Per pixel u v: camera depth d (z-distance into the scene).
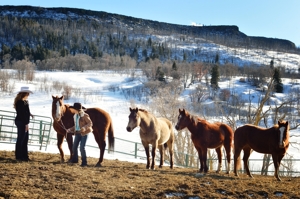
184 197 8.28
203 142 12.16
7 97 50.03
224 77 86.88
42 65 106.81
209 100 46.53
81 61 111.00
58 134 11.77
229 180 10.15
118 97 58.16
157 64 88.44
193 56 176.00
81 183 8.73
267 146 11.16
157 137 12.32
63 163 11.20
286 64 173.38
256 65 147.25
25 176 8.92
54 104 11.16
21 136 11.02
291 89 67.75
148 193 8.27
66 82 74.56
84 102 52.25
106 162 13.02
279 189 9.12
